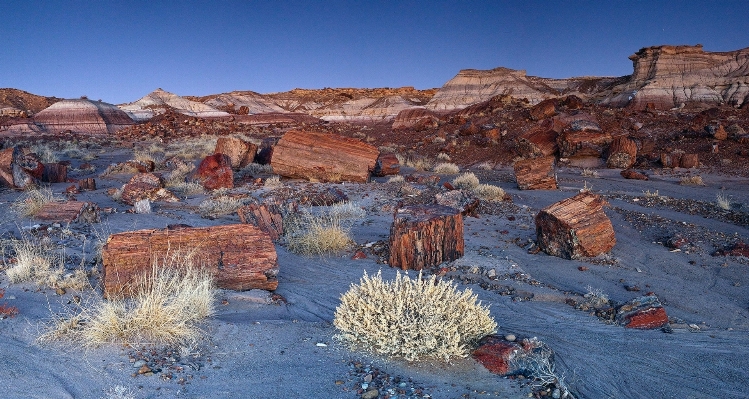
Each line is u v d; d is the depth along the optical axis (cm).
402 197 1427
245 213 952
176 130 4394
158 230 627
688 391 428
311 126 4906
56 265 677
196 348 460
